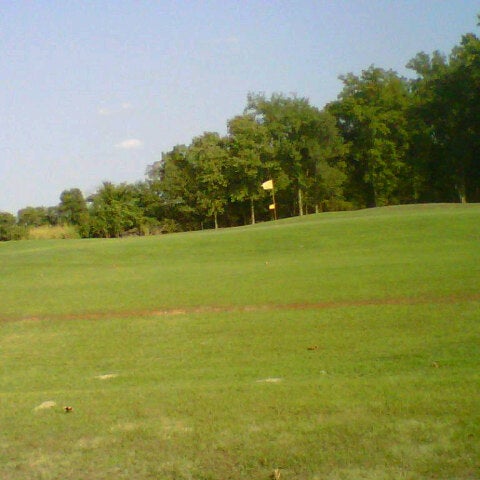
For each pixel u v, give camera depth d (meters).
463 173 70.06
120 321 15.27
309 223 34.22
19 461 5.66
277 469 5.25
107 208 71.19
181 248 29.45
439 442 5.49
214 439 5.82
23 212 70.75
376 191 74.62
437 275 17.88
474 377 7.62
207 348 12.27
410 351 10.66
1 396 8.21
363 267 20.52
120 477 5.32
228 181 71.56
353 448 5.47
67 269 25.86
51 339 14.03
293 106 73.00
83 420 6.57
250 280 19.58
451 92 67.81
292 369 9.86
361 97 75.62
